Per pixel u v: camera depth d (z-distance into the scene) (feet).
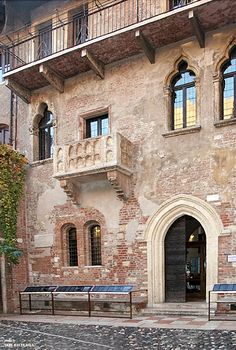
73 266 50.60
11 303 50.55
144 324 36.60
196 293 50.19
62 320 41.37
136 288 45.14
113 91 50.57
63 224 51.60
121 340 30.30
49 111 56.70
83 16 49.24
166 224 44.78
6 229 51.52
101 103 51.29
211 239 41.55
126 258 46.34
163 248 44.96
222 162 42.27
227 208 41.27
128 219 46.83
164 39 46.57
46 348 28.58
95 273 48.21
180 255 44.60
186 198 43.57
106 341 30.14
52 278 51.52
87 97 52.54
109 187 48.67
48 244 52.60
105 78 51.42
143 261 45.21
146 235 45.34
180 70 47.03
